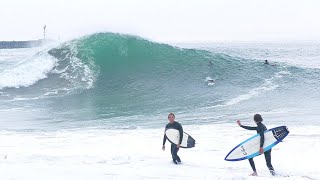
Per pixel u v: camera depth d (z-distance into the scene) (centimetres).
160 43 12594
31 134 5559
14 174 2616
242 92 9762
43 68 11162
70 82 10706
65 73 11094
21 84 10444
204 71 11612
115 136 5312
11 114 7600
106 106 8494
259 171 3228
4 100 9162
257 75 11394
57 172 2752
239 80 11006
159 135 5356
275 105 8150
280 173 3120
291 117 6731
